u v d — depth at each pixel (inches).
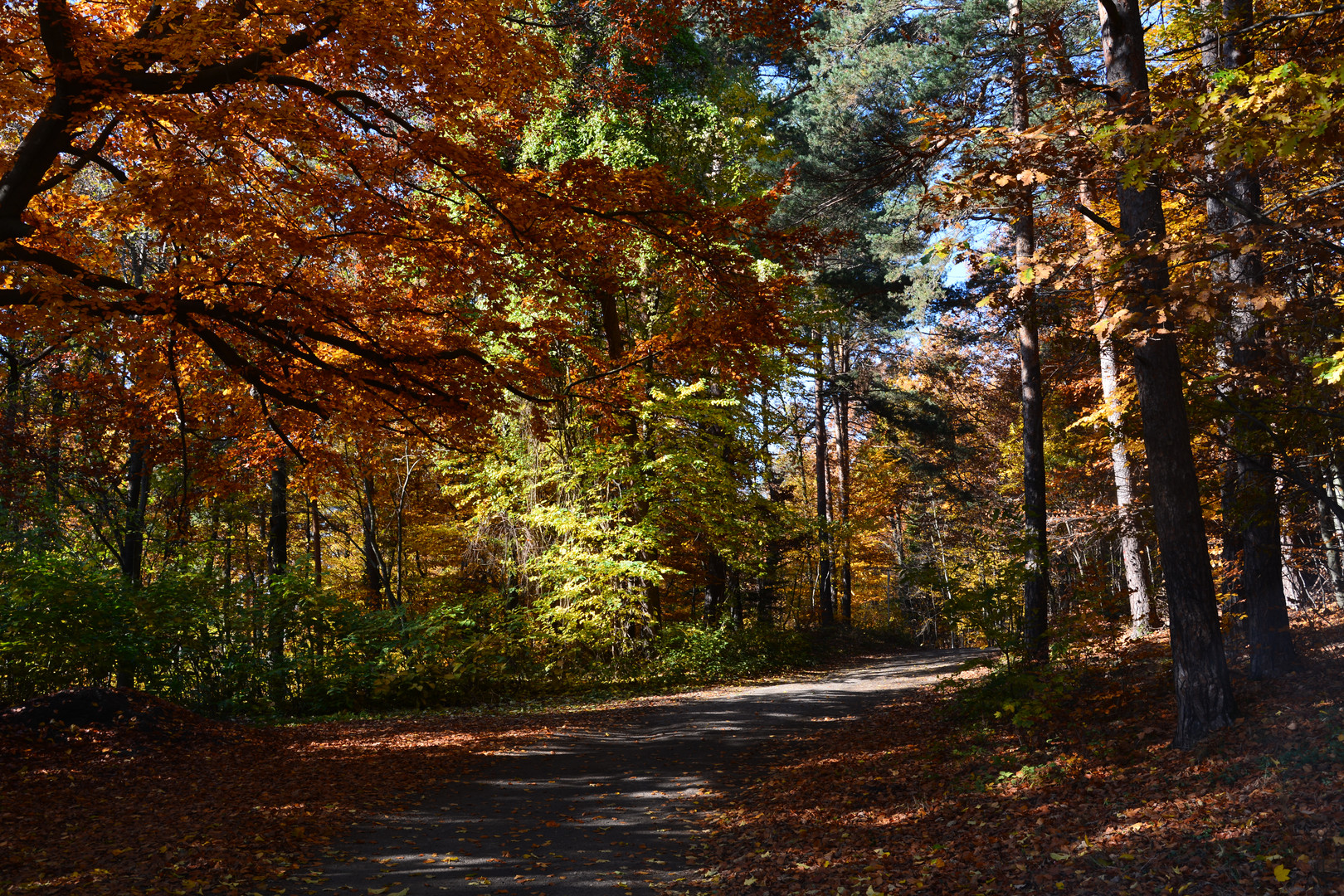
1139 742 300.7
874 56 767.1
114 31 355.3
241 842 260.5
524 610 768.3
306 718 564.7
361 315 410.3
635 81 698.2
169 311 329.7
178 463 588.1
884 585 1685.5
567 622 762.8
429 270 400.8
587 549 772.6
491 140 382.3
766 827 283.3
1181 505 288.8
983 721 387.9
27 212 374.3
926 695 566.9
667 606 1152.2
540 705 636.1
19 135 386.3
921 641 1627.7
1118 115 250.7
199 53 294.8
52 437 506.0
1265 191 348.5
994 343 1122.0
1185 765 260.4
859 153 644.1
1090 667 425.7
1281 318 284.5
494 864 245.9
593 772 381.7
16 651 452.8
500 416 743.7
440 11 354.9
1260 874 177.2
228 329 394.0
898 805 293.7
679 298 500.4
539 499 806.5
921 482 1493.6
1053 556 743.7
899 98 759.7
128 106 307.6
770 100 981.2
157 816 292.8
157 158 314.8
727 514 831.1
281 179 378.0
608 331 749.9
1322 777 215.6
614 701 660.7
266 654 607.8
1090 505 841.5
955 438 1216.8
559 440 766.5
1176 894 177.6
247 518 796.6
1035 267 269.4
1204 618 282.7
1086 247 277.6
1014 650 407.2
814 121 897.5
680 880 233.8
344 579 1044.5
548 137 700.7
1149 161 220.2
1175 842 204.5
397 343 398.0
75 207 389.1
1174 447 291.3
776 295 422.9
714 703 622.2
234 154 309.3
